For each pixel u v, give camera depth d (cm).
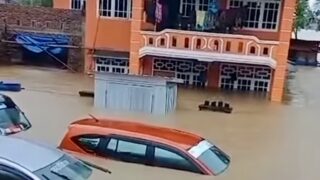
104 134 1103
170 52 2509
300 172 1352
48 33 3091
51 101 2152
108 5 2892
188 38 2494
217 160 1127
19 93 2281
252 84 2789
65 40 3067
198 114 2094
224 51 2477
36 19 3097
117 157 1068
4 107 1402
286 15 2406
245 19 2720
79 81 2722
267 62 2455
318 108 2394
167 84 2058
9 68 3006
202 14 2672
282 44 2439
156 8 2633
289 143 1689
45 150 712
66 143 1119
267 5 2695
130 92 2084
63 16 3059
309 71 3925
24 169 628
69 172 680
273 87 2498
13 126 1371
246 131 1839
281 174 1317
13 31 3119
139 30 2533
